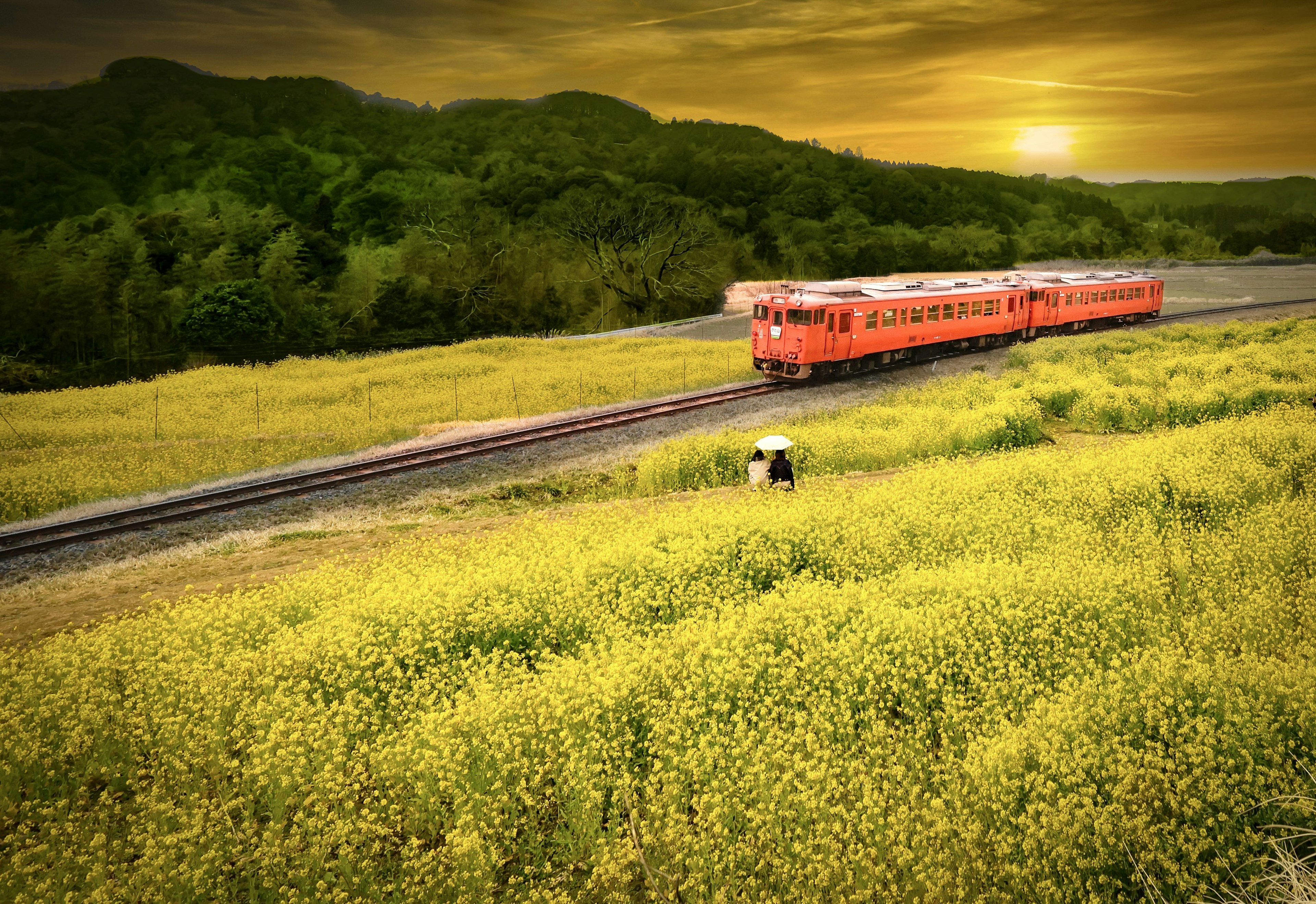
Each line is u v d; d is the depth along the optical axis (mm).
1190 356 28734
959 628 7230
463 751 5703
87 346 83438
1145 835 4516
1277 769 4855
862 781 5250
